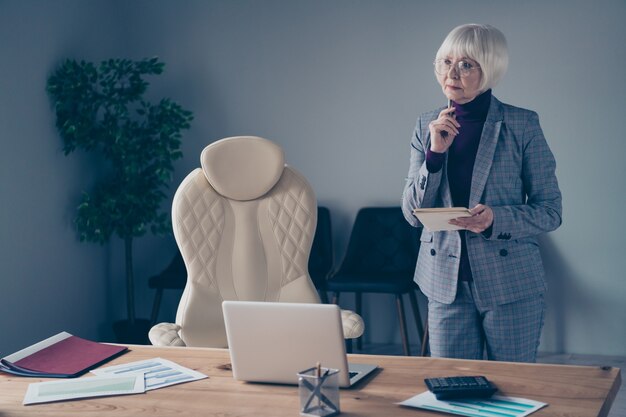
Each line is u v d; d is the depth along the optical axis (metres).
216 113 5.13
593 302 4.60
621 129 4.50
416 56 4.78
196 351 2.24
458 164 2.54
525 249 2.50
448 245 2.52
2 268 4.08
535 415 1.65
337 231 4.99
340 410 1.73
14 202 4.17
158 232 4.77
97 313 4.95
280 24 4.99
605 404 1.72
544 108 4.59
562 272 4.64
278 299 2.77
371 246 4.79
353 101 4.91
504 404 1.72
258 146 2.80
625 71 4.46
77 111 4.54
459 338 2.54
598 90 4.51
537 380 1.87
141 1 5.16
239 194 2.79
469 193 2.52
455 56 2.39
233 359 1.94
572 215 4.60
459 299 2.53
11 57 4.14
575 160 4.57
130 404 1.81
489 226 2.39
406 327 4.52
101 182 4.79
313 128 4.99
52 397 1.87
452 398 1.76
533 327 2.52
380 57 4.84
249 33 5.04
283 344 1.88
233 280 2.76
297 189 2.83
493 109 2.50
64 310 4.61
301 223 2.80
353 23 4.87
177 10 5.12
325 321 1.82
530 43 4.58
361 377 1.92
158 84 5.18
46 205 4.45
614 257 4.55
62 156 4.59
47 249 4.45
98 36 4.95
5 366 2.10
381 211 4.81
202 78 5.13
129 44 5.20
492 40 2.36
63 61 4.59
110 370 2.08
